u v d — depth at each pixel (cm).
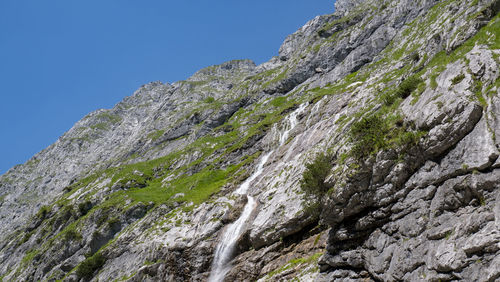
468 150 1903
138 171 9319
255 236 3588
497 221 1666
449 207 1925
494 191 1747
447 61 2458
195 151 9212
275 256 3378
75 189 10556
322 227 3117
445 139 2005
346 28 11275
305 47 12525
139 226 5672
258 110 10831
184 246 4275
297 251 3203
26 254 7819
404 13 8794
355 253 2447
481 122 1908
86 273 5434
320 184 2797
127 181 8631
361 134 2545
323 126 4534
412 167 2181
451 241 1816
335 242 2628
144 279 4438
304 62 11312
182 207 5644
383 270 2183
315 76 10544
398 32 8462
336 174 2623
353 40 9950
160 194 7250
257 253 3553
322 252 2966
